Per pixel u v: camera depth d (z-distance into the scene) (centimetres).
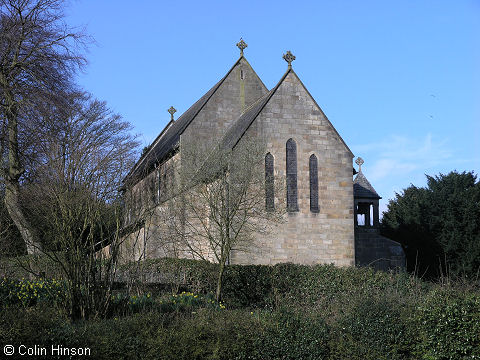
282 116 3055
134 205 1853
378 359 1288
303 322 1302
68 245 1444
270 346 1226
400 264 3606
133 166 1942
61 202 1471
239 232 2559
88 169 1645
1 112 2917
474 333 1311
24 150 2855
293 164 3048
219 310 1504
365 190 3784
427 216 4034
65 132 2691
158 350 1150
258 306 2180
